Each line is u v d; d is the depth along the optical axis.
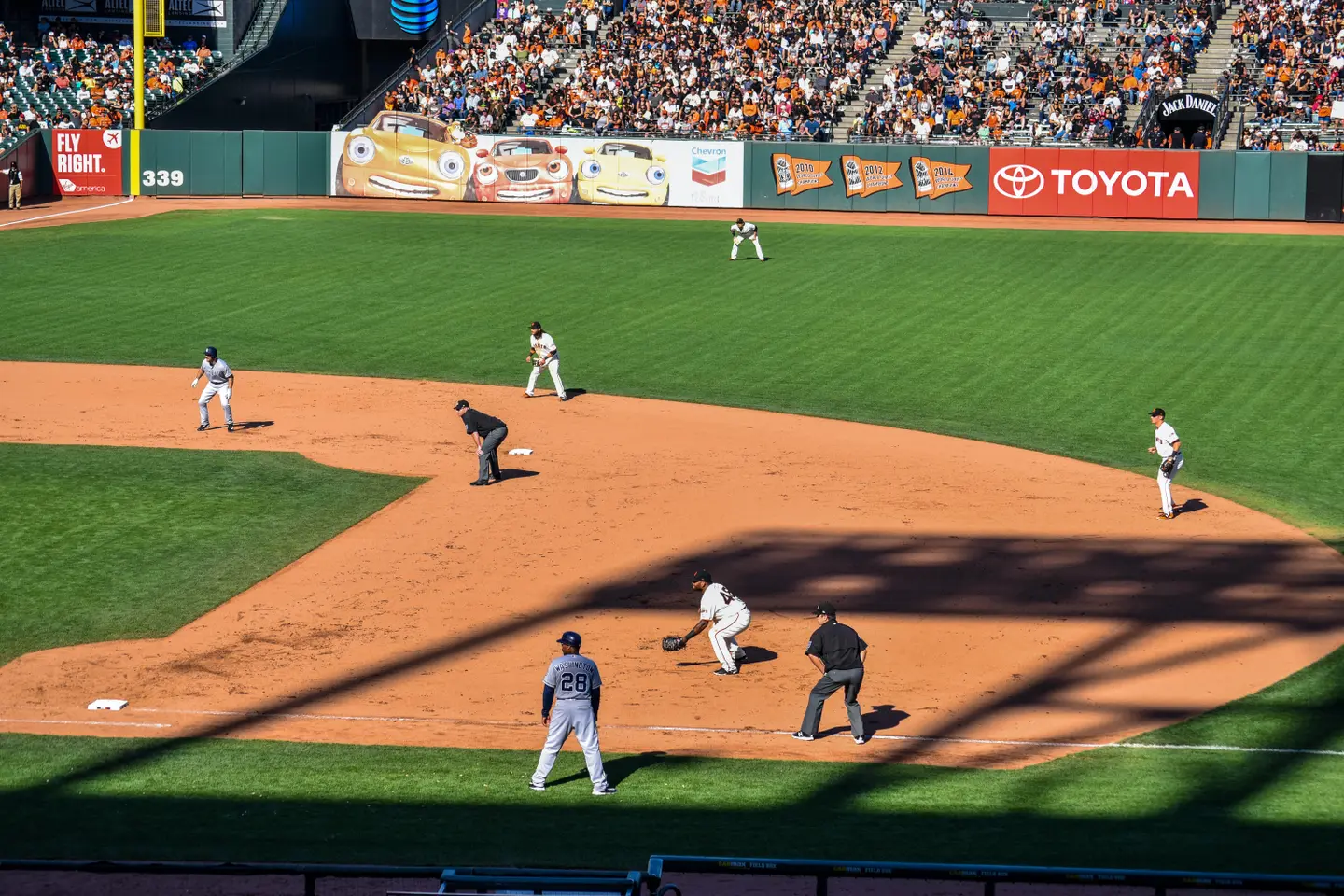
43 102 75.25
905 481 31.80
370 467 32.81
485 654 22.55
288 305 49.31
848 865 12.11
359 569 26.33
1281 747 18.67
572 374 41.34
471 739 19.22
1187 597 24.91
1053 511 29.67
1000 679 21.53
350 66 87.00
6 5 80.38
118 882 13.55
